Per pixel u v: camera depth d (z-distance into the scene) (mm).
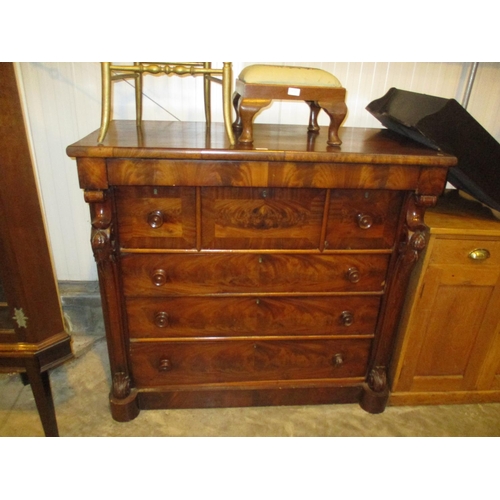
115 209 1212
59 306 1305
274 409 1620
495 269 1428
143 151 1092
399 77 1772
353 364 1580
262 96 1190
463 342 1562
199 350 1479
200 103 1761
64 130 1742
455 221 1424
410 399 1649
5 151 1147
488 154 1332
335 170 1183
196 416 1566
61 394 1678
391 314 1442
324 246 1324
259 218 1261
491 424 1597
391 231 1339
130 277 1321
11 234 1157
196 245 1281
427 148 1317
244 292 1382
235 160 1136
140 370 1501
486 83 1793
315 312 1451
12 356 1185
